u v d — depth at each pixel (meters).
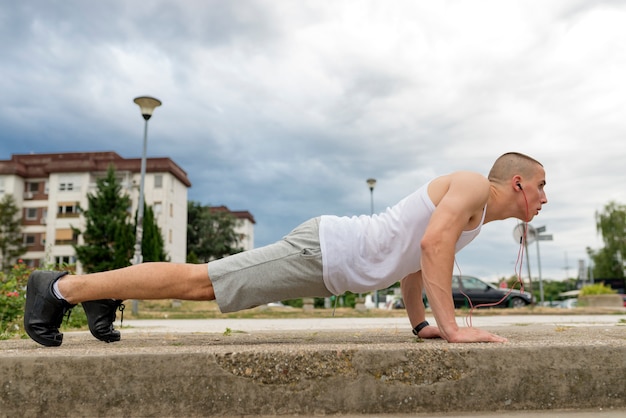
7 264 48.59
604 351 2.26
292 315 16.81
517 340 2.74
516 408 2.20
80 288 2.90
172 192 50.75
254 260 2.99
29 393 2.12
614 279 55.75
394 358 2.20
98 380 2.13
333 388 2.17
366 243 3.01
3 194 50.59
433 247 2.83
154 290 2.93
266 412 2.15
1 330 7.12
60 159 50.72
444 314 2.76
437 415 2.15
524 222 3.33
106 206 36.81
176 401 2.13
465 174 3.07
